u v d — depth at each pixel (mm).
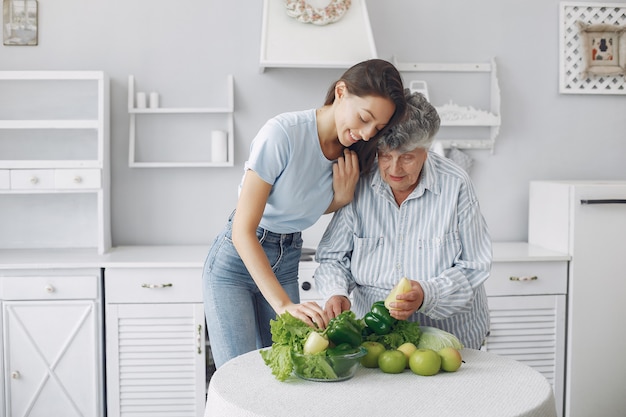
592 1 3826
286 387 1662
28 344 3191
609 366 3377
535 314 3346
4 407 3197
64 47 3598
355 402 1566
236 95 3670
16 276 3170
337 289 2035
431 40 3746
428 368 1731
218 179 3709
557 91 3848
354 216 2119
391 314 1842
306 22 3336
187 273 3201
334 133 2029
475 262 2051
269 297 1914
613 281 3355
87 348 3209
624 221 3342
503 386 1673
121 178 3660
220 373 1761
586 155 3891
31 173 3346
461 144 3750
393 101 1843
